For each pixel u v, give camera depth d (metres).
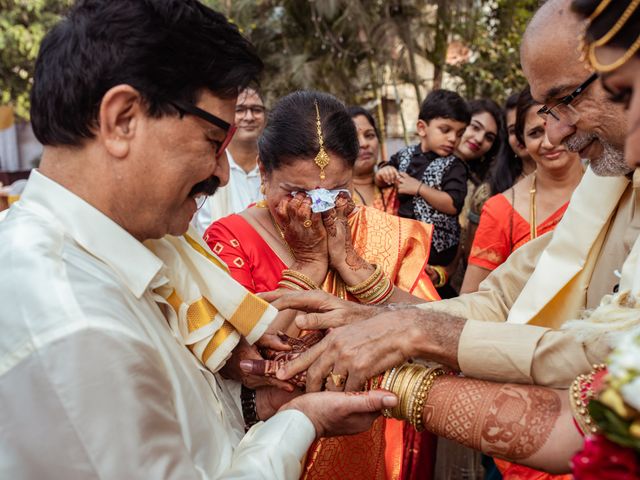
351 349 1.32
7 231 0.96
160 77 0.97
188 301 1.26
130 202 1.03
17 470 0.86
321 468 1.61
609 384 0.75
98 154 1.00
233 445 1.19
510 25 7.35
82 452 0.85
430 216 3.38
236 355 1.46
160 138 1.00
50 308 0.88
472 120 4.01
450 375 1.27
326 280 1.72
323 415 1.24
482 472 2.79
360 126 3.38
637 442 0.71
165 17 0.97
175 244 1.29
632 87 0.77
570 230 1.63
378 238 1.85
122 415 0.88
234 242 1.72
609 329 1.13
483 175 4.07
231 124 1.08
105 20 0.96
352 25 5.88
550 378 1.19
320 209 1.58
